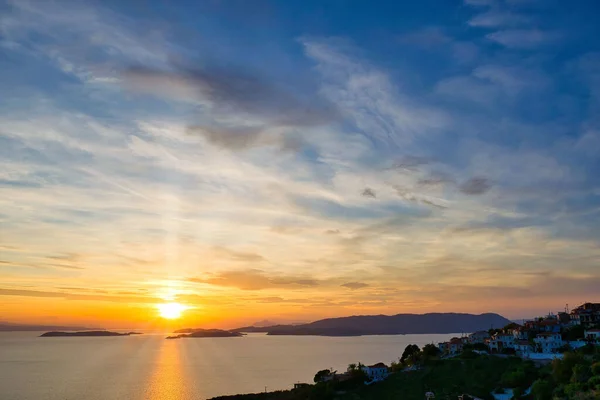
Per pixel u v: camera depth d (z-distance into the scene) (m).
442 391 194.38
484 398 179.75
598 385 146.12
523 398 170.00
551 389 161.88
